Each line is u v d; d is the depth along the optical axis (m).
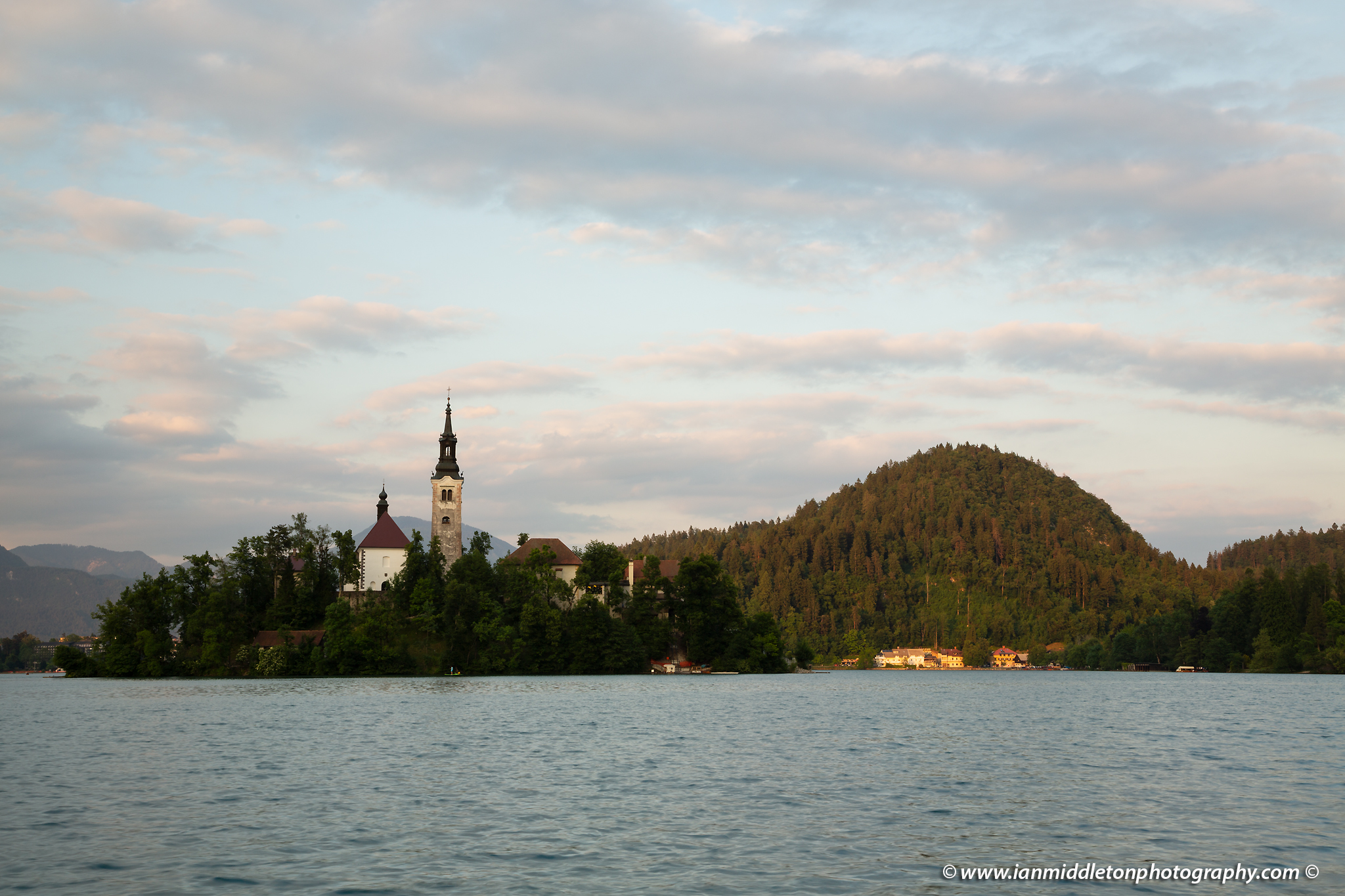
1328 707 105.88
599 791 45.12
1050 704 113.75
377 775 50.47
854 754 59.56
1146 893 28.27
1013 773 51.12
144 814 39.47
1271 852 32.97
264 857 32.12
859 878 29.69
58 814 39.50
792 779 48.91
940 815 39.16
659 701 112.25
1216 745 65.00
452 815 39.06
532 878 29.69
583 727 77.25
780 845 33.78
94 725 81.25
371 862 31.53
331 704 106.81
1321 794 44.28
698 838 34.88
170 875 29.95
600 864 31.28
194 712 95.06
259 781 48.28
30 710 100.81
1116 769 52.72
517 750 61.72
